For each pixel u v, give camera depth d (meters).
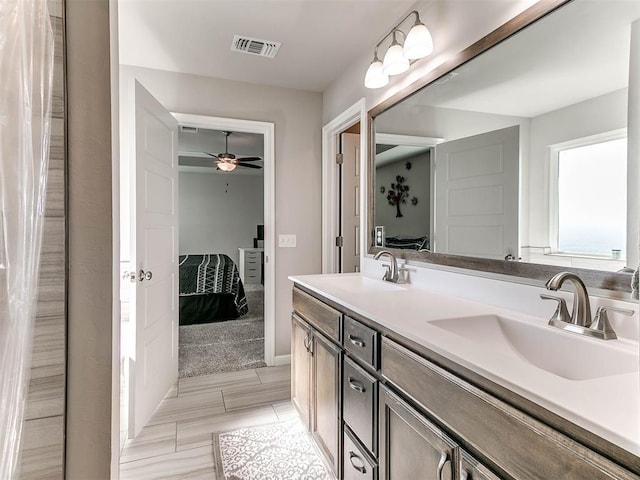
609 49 1.04
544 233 1.24
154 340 2.25
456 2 1.63
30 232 0.81
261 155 6.30
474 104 1.53
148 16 2.01
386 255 2.03
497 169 1.43
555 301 1.18
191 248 7.73
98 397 0.95
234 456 1.81
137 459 1.79
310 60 2.56
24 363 0.82
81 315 0.93
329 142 3.12
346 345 1.49
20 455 0.87
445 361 0.91
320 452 1.77
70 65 0.91
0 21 0.78
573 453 0.58
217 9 1.95
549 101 1.21
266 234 3.04
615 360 0.88
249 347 3.42
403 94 2.01
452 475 0.86
